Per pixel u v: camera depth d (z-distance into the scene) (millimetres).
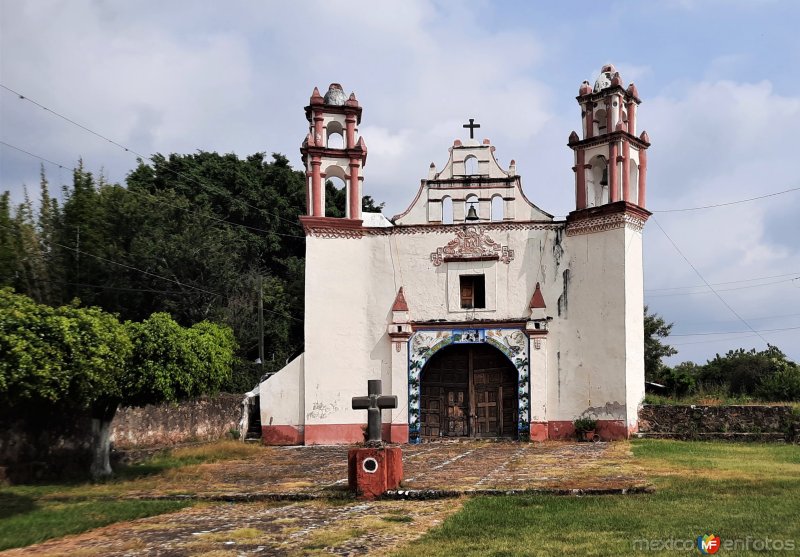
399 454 13812
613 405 23453
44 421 17109
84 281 31203
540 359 24594
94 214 32094
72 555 9336
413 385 25078
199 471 17547
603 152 24891
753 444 21047
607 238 24219
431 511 11633
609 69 25812
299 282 43906
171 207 36719
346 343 25484
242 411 26781
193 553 9312
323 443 24922
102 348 13328
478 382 25609
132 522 11484
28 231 28938
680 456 17672
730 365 38219
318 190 26156
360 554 9031
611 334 23766
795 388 26969
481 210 25953
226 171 45312
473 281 25953
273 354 42344
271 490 14008
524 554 8625
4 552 9586
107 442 16688
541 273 25172
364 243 26016
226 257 38438
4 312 12336
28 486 15320
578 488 12648
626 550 8617
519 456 19375
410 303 25594
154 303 34594
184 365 16594
